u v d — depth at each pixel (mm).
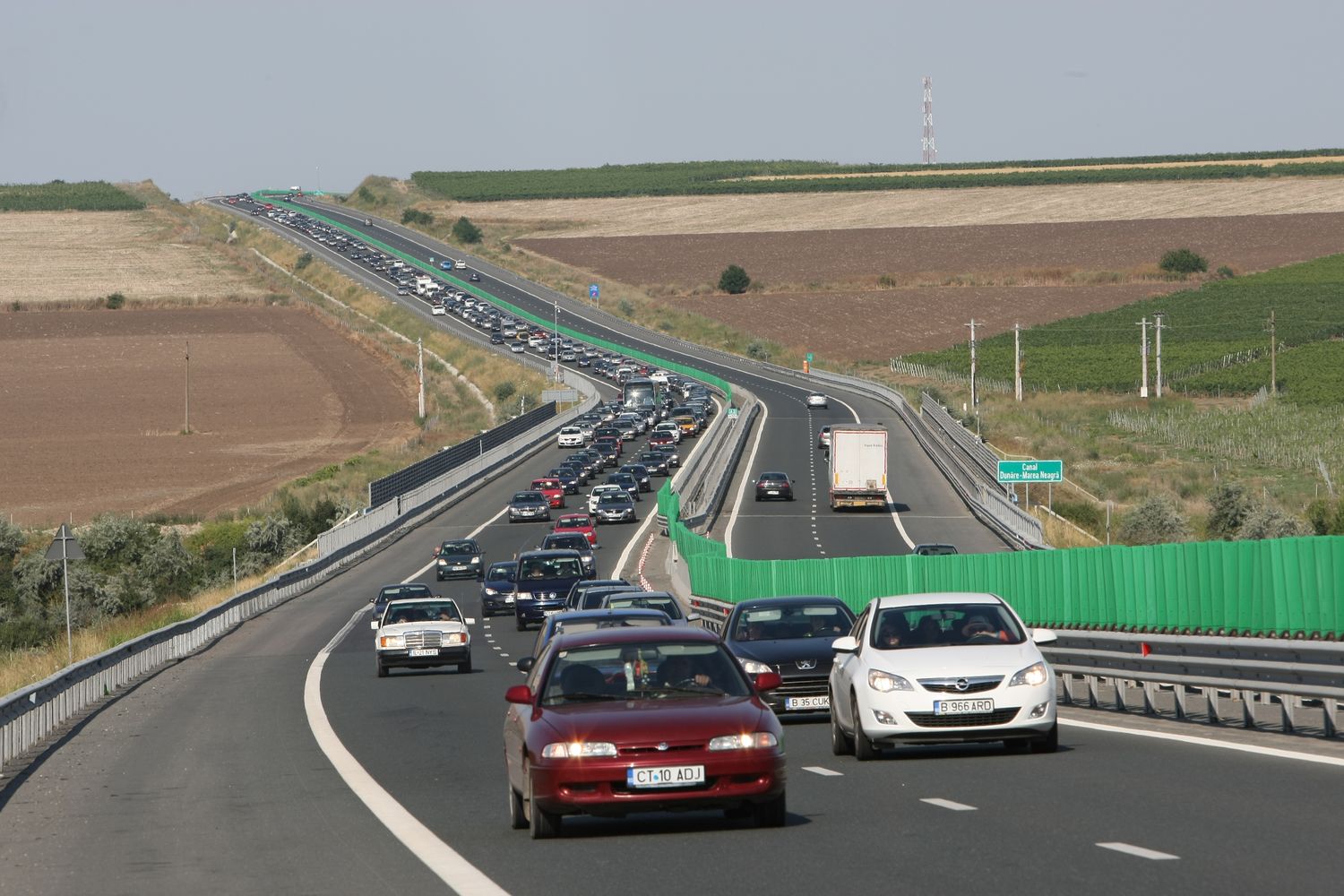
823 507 190875
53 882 28875
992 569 72875
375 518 175000
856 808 32594
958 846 27422
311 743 50625
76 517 190875
